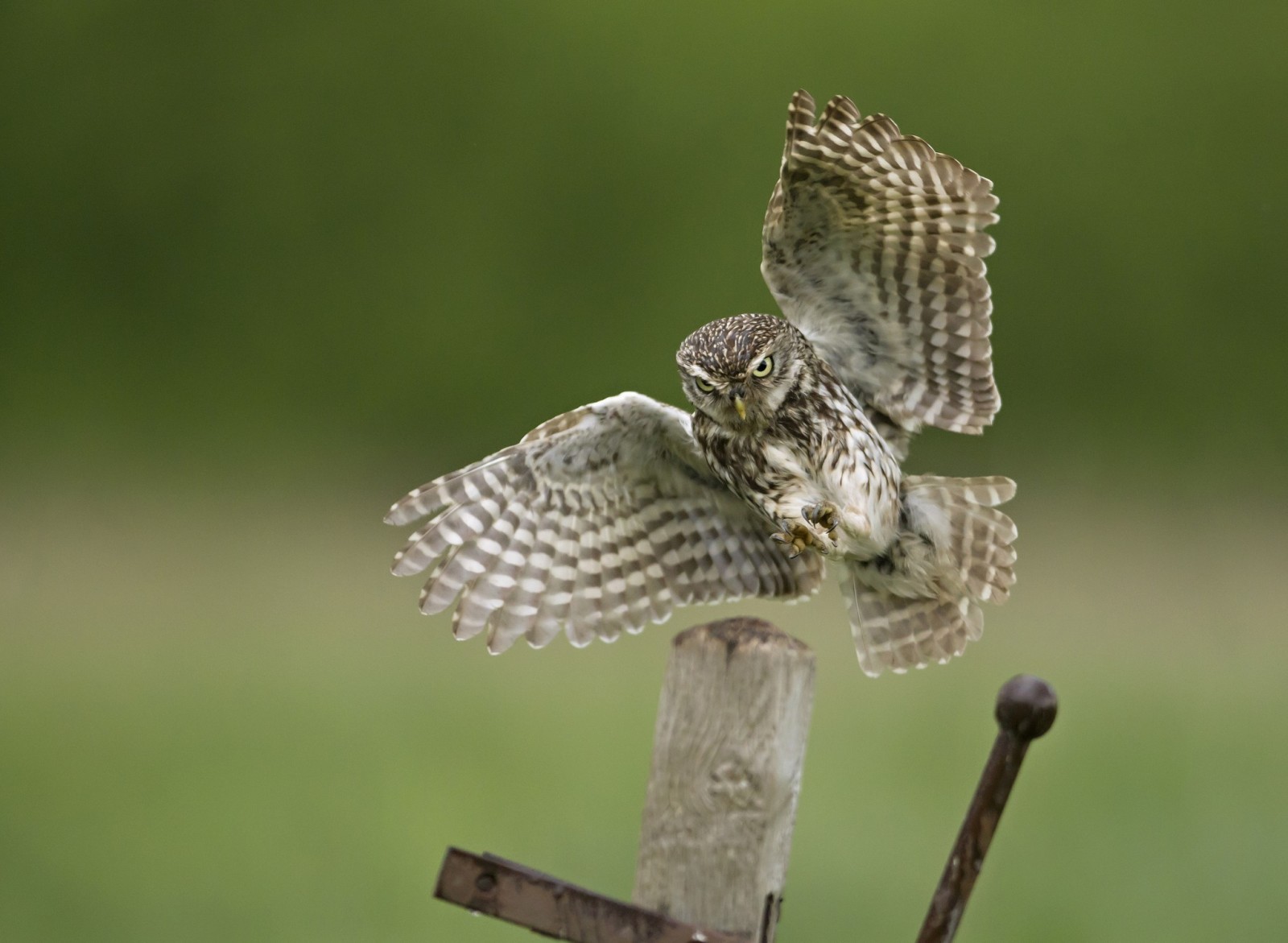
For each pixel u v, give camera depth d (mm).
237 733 12234
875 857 9695
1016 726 3656
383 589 16797
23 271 26594
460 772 11492
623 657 14961
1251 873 9641
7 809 10758
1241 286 25109
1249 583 16531
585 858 9859
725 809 4148
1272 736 12094
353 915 9492
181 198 26953
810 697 4215
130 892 9609
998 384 24812
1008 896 9406
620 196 26375
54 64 27141
